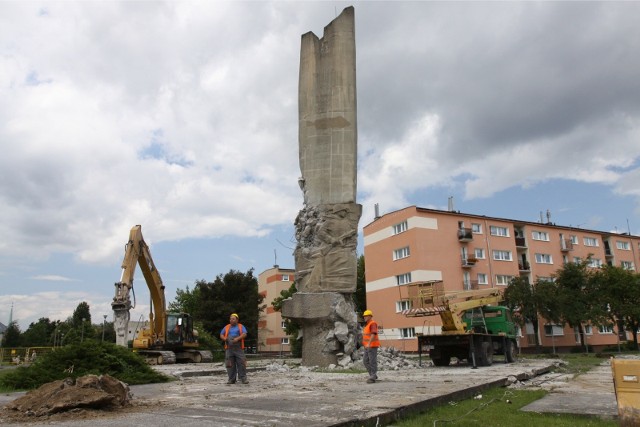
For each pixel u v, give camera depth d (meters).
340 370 18.20
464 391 10.09
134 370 13.62
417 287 23.06
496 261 52.09
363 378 14.30
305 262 21.62
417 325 47.16
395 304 49.84
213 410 7.44
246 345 64.81
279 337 77.94
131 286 24.47
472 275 50.09
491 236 52.56
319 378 14.66
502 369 17.45
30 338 79.94
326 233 21.53
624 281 46.84
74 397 7.39
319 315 20.39
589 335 55.88
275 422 6.26
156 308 28.44
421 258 47.59
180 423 6.26
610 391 11.29
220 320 58.19
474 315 24.50
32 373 12.41
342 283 21.05
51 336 83.06
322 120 22.59
